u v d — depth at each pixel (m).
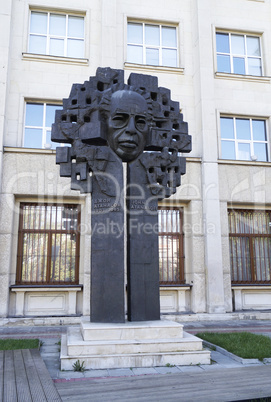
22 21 11.85
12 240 10.35
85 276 10.20
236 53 13.65
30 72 11.54
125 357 5.25
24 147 10.62
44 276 10.52
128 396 3.97
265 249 12.05
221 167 11.82
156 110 7.11
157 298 6.46
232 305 11.34
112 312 6.04
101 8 12.40
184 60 12.82
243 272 11.78
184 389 4.21
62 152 6.56
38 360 5.27
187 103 12.50
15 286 9.98
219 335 7.48
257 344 6.45
